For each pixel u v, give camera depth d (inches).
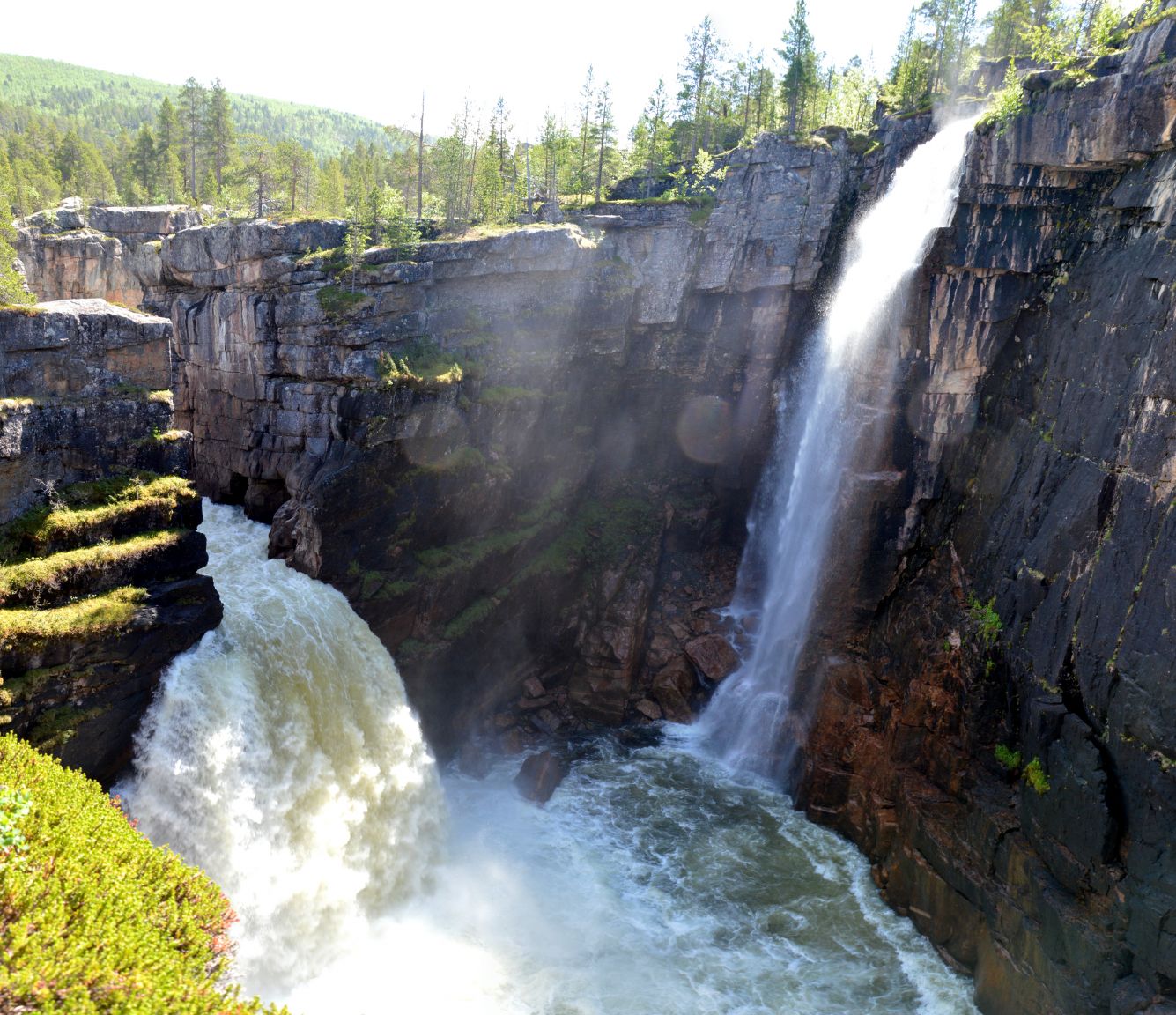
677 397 2908.5
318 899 1592.0
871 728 2033.7
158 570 1542.8
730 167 2652.6
